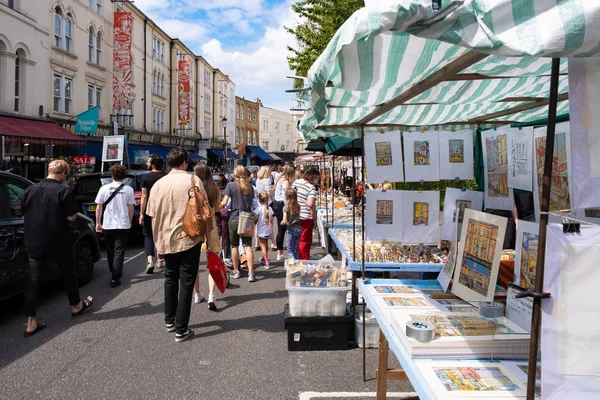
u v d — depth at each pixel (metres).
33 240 4.55
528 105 3.22
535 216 3.00
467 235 2.84
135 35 24.05
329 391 3.40
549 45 1.16
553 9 1.18
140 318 5.09
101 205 6.42
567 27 1.15
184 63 29.25
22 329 4.75
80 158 16.11
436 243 3.82
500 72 2.08
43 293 6.14
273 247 9.49
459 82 2.57
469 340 2.03
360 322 4.23
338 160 17.16
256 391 3.39
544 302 1.43
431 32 1.28
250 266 6.71
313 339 4.17
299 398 3.29
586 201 1.40
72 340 4.42
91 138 18.78
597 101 1.36
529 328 2.19
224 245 7.39
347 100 2.43
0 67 13.81
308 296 4.19
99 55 20.09
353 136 4.62
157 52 27.73
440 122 4.15
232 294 6.06
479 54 1.61
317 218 9.70
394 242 3.84
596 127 1.37
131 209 6.64
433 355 2.00
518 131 3.18
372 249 4.10
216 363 3.89
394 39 1.53
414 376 1.86
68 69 17.41
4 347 4.24
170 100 29.69
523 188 3.12
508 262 3.02
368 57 1.57
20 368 3.79
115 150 14.98
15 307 5.57
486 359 2.02
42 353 4.10
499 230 2.52
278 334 4.59
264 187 9.78
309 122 3.03
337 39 1.46
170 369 3.77
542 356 1.43
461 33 1.24
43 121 15.63
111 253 6.61
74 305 5.12
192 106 34.88
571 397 1.39
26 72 14.87
